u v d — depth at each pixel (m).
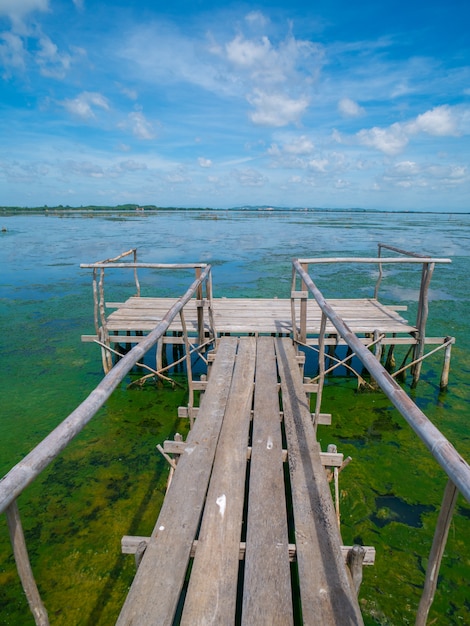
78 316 12.42
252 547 2.75
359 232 41.06
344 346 10.14
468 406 7.15
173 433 6.49
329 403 7.39
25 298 14.62
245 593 2.41
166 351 9.98
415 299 14.02
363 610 3.62
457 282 16.94
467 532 4.48
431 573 1.73
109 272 20.02
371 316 8.37
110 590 3.81
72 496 5.06
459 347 9.65
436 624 3.50
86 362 9.07
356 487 5.20
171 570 2.56
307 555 2.68
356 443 6.17
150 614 2.28
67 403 7.30
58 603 3.69
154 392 7.93
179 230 43.44
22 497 5.04
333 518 3.03
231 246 28.67
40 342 10.27
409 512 4.80
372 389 7.74
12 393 7.66
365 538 4.43
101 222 59.16
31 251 26.12
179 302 4.55
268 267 20.55
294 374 5.80
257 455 3.86
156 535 2.84
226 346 7.05
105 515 4.75
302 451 3.91
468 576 3.96
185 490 3.31
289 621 2.25
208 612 2.32
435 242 30.55
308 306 9.33
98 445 6.15
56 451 1.74
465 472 1.47
